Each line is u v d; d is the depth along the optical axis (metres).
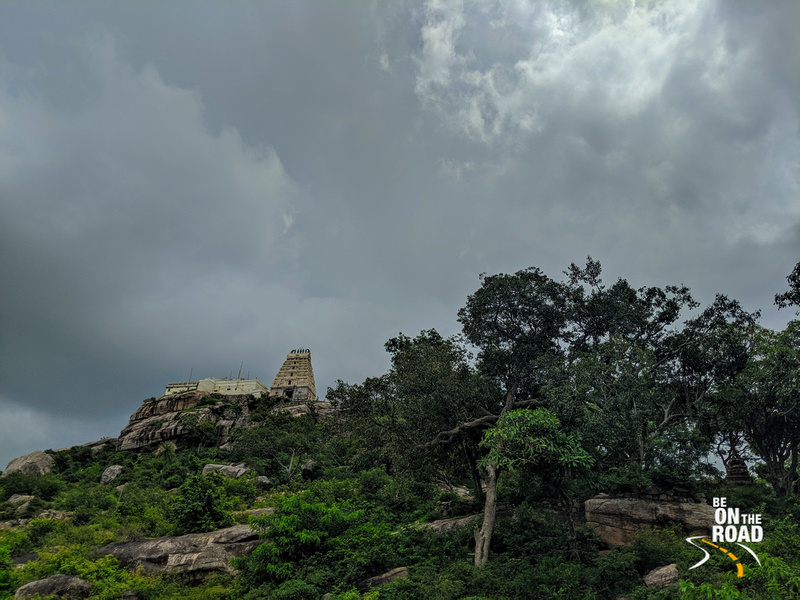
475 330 28.70
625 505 21.70
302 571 21.31
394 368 28.72
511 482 27.61
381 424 27.58
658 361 32.47
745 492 23.08
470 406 27.03
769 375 27.16
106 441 89.69
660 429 27.69
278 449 67.38
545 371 24.91
